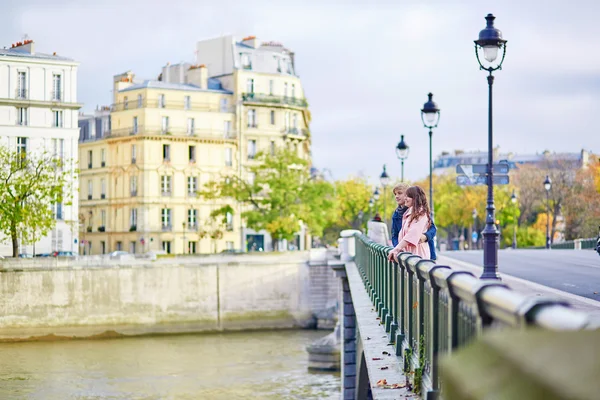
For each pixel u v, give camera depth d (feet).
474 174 95.96
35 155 299.79
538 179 422.41
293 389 198.80
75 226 338.13
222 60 404.57
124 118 386.11
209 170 388.78
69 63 332.80
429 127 140.15
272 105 401.90
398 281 53.57
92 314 307.17
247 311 328.49
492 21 86.58
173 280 319.47
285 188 349.00
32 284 298.56
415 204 52.54
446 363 11.46
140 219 377.09
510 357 10.78
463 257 194.08
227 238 392.88
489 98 88.02
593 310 63.05
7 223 291.38
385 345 56.03
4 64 324.80
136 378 215.31
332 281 335.88
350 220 483.51
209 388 201.67
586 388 9.63
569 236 400.88
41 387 202.18
